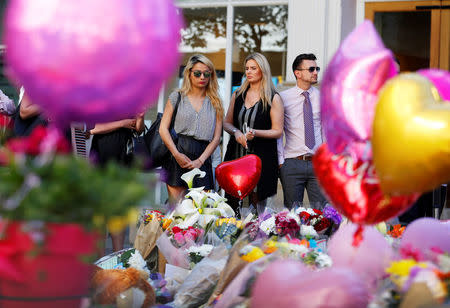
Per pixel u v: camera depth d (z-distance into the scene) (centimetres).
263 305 181
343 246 220
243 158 405
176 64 184
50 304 166
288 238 301
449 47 697
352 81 199
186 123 507
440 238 238
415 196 204
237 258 256
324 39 674
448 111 171
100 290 227
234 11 759
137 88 172
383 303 184
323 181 215
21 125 366
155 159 497
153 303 253
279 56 740
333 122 204
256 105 515
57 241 161
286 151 527
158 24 170
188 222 353
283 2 734
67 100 169
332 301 168
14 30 167
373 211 205
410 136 172
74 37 161
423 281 180
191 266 323
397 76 187
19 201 157
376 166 184
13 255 163
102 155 458
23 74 169
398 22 714
